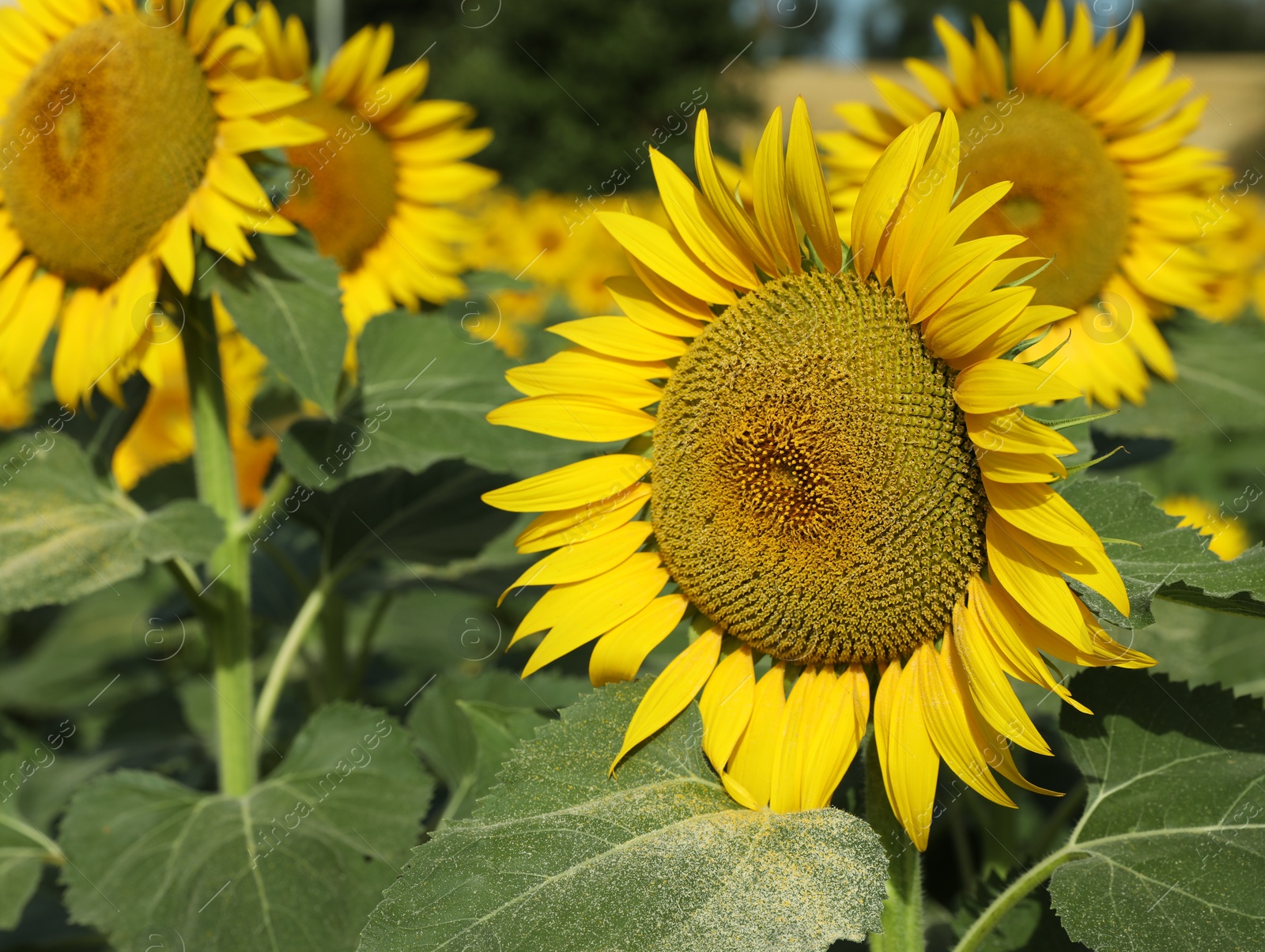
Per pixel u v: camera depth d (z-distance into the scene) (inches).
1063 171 36.2
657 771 25.3
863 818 26.6
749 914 23.1
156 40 30.0
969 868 34.8
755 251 26.3
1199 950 23.1
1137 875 24.1
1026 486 23.6
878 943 25.3
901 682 25.3
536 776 25.0
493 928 22.9
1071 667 29.7
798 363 25.5
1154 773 25.6
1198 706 25.8
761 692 26.0
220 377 33.1
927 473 24.8
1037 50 36.5
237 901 29.3
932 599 25.0
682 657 26.4
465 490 35.5
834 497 25.1
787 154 25.2
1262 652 33.7
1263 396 36.1
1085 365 36.6
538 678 36.6
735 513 26.0
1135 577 24.2
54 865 36.2
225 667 33.5
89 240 30.3
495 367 33.9
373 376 33.8
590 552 27.2
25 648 71.5
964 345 24.2
